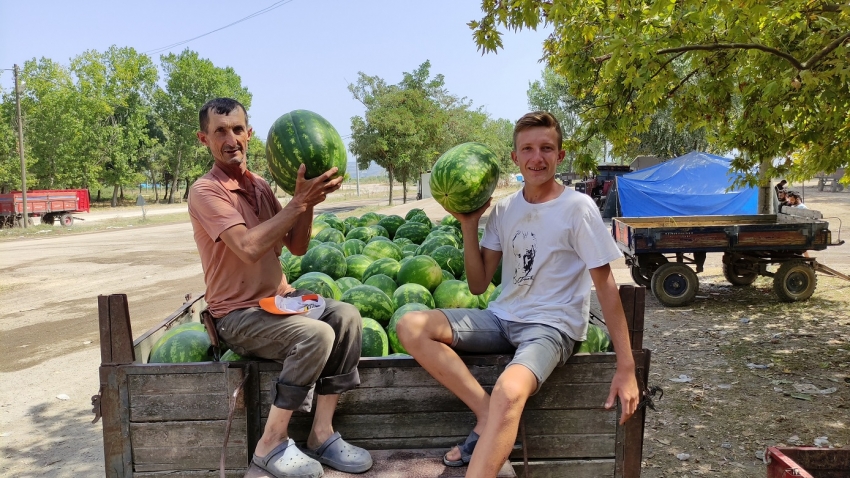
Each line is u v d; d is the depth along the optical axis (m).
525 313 3.01
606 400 2.86
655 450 4.95
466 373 2.85
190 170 61.47
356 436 2.99
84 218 36.72
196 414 2.88
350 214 28.62
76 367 7.46
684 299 9.95
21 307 10.96
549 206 3.04
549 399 2.97
